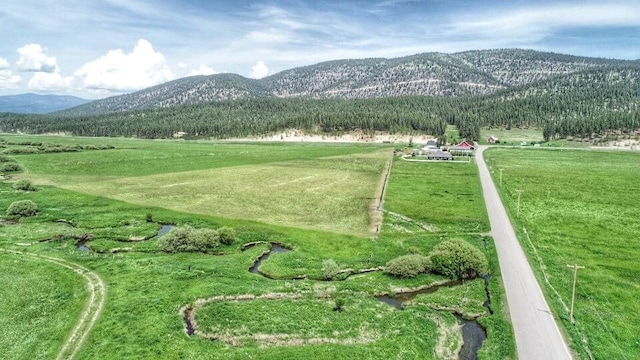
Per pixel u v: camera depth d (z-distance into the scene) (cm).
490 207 10475
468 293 6028
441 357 4625
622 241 8012
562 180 13875
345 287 6269
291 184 13775
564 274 6506
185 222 9631
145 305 5581
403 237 8438
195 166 17512
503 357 4472
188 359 4519
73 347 4706
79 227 9319
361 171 16112
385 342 4838
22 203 10206
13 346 4775
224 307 5600
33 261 7188
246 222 9444
